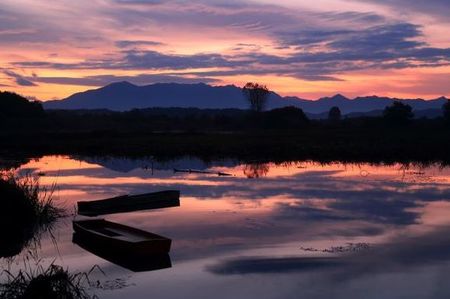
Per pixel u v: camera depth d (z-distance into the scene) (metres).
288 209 18.95
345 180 26.38
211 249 13.62
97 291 10.52
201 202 20.84
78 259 13.09
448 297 9.93
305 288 10.55
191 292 10.44
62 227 17.00
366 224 16.31
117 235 14.48
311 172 29.97
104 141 52.19
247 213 18.36
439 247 13.50
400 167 31.88
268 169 31.91
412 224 16.25
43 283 9.87
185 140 51.78
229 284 10.86
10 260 13.14
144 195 20.23
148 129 73.12
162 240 12.83
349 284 10.75
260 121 75.44
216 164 35.50
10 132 61.34
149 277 11.40
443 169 30.73
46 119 72.69
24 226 17.03
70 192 24.25
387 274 11.34
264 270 11.76
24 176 29.19
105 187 25.69
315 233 15.22
